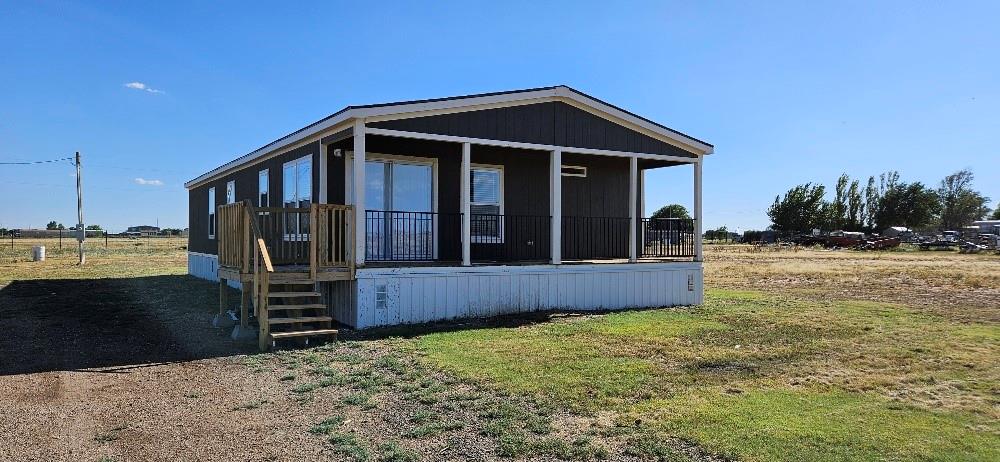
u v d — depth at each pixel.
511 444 4.68
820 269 26.52
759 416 5.30
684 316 11.45
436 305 10.73
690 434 4.86
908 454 4.45
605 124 12.70
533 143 11.74
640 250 14.77
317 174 11.50
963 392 6.20
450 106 10.68
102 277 20.28
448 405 5.70
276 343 8.73
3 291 15.64
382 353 7.98
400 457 4.46
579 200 14.73
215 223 18.77
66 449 4.67
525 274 11.73
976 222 68.50
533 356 7.70
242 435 4.97
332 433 4.98
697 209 14.01
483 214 12.80
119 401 5.93
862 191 68.62
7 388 6.40
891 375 6.85
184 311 11.91
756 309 12.61
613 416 5.32
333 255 9.95
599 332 9.50
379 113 9.97
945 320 11.05
